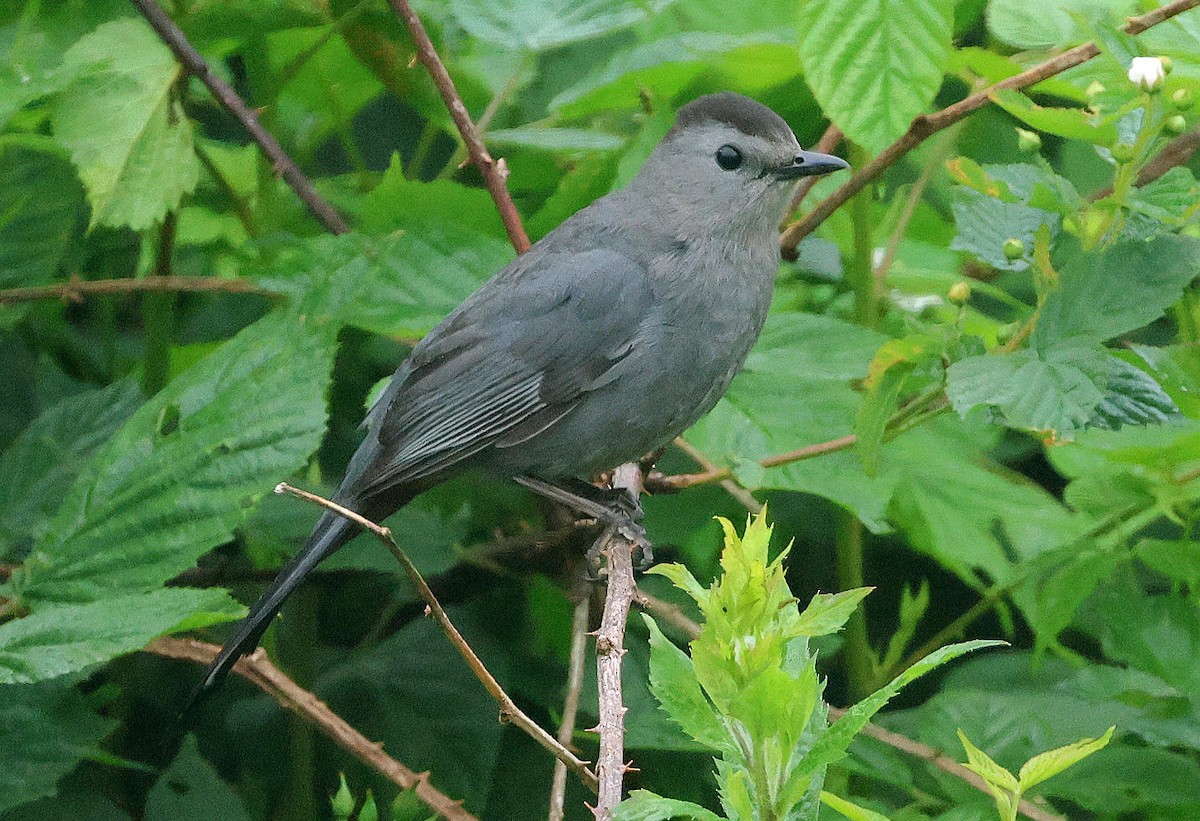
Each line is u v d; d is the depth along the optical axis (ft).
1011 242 22.57
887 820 15.26
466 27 28.94
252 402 22.13
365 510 28.14
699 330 27.96
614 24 28.89
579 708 27.43
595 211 29.09
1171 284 20.79
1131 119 22.26
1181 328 26.89
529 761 29.19
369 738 29.07
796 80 30.86
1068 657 28.43
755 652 14.37
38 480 26.58
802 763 14.01
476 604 30.48
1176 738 22.90
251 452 21.67
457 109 26.99
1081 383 20.21
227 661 23.89
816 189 32.65
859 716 13.89
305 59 29.32
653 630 15.11
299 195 27.99
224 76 33.71
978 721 24.56
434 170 36.70
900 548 33.78
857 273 29.96
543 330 27.99
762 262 28.58
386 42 29.76
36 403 31.45
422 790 22.81
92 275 33.50
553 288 27.99
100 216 25.96
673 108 31.22
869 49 22.57
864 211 29.63
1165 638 24.41
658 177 28.76
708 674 14.43
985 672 29.32
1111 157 22.18
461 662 29.68
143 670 30.30
